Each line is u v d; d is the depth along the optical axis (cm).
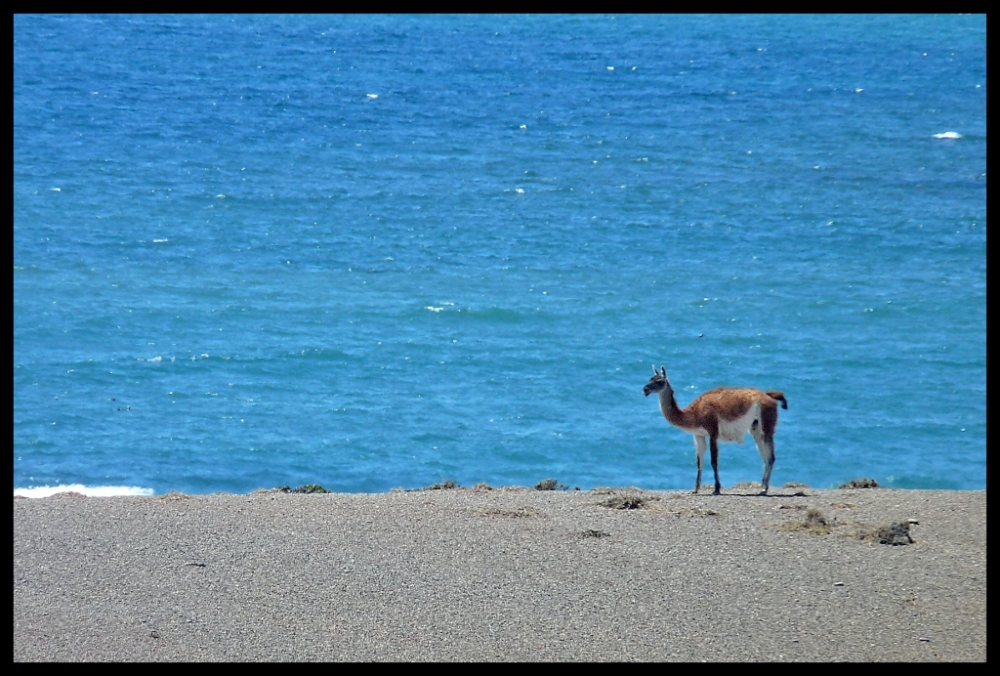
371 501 6588
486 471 12556
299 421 14162
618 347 17975
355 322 19238
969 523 6138
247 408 14650
